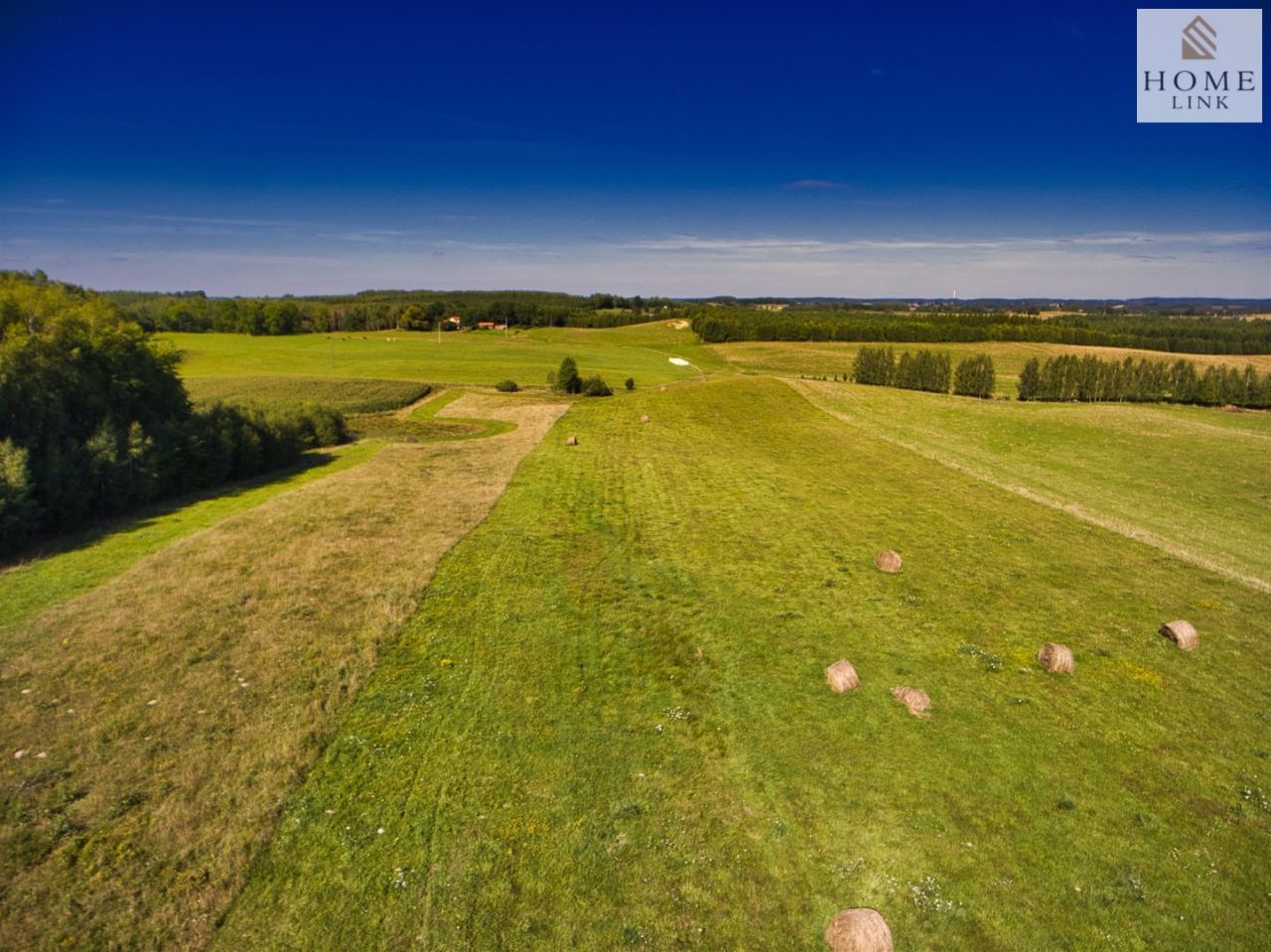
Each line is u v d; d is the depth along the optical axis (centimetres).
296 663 1619
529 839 1114
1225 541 2739
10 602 1977
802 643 1811
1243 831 1166
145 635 1731
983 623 1945
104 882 1001
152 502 3397
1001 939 952
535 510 3023
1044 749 1375
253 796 1182
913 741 1396
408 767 1276
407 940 930
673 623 1914
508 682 1580
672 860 1080
